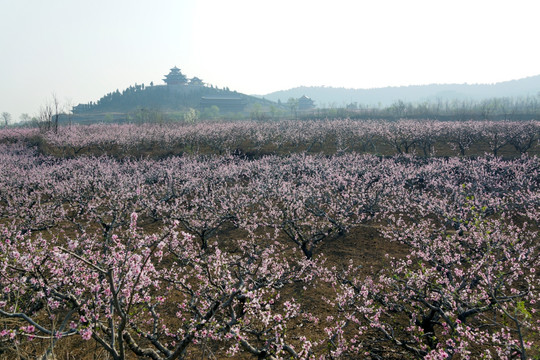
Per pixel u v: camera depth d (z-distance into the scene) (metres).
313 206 20.64
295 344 9.33
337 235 18.27
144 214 21.39
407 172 28.02
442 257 11.66
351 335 9.89
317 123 73.44
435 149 46.97
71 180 26.23
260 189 23.06
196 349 9.12
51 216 18.33
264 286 9.48
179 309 10.84
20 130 71.19
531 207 19.78
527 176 27.09
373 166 32.12
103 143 50.91
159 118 99.25
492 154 40.56
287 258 15.34
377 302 10.77
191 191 25.95
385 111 135.75
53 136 52.38
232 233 18.64
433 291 9.73
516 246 12.47
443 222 18.34
